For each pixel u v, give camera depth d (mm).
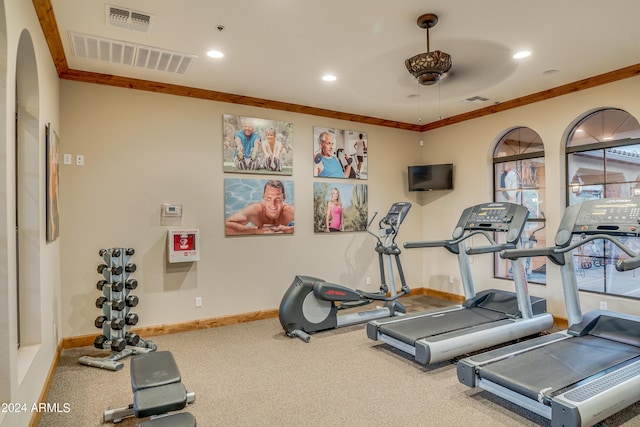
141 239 4414
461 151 6008
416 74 3279
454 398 2916
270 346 4090
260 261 5137
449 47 3564
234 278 4957
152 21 3053
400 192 6457
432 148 6520
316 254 5578
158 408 1936
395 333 3758
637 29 3223
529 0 2785
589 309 4441
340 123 5832
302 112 5469
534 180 5207
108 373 3398
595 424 2330
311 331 4461
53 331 3400
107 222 4250
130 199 4363
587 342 3318
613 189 4398
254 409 2768
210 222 4805
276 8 2875
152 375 2219
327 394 2990
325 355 3822
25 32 2393
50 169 3055
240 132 4988
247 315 5031
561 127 4711
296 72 4160
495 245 4109
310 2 2801
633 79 4055
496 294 4711
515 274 4109
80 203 4125
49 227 3006
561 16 3016
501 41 3438
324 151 5660
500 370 2756
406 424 2562
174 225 4586
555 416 2273
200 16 2984
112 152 4285
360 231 6000
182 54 3678
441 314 4352
